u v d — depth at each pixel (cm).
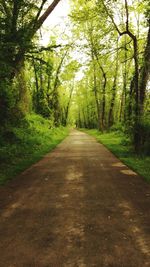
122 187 866
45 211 634
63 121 8075
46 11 1722
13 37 1391
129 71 3672
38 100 4197
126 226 534
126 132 1961
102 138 3391
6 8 1437
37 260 407
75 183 929
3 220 578
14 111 1980
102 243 459
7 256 420
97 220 569
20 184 930
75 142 2877
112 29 1861
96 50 1897
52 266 389
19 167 1240
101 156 1661
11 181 983
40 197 757
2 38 1360
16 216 603
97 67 4019
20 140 1908
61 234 498
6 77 1536
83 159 1528
